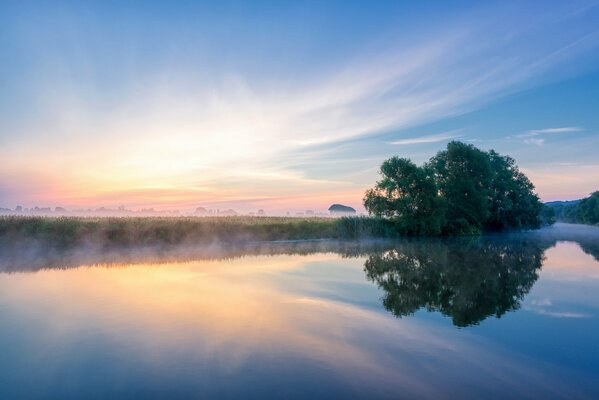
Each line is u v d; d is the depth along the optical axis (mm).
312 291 19391
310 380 9633
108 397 8883
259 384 9414
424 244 48469
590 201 126750
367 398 8797
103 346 11758
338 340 12352
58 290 19375
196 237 43406
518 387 9391
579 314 15461
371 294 18844
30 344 11914
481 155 70188
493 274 25234
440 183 69438
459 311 15875
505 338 12664
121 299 17500
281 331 13141
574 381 9711
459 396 8953
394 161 61750
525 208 79938
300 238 52406
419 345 12000
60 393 9062
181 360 10766
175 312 15383
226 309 15867
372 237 57781
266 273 24859
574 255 36875
